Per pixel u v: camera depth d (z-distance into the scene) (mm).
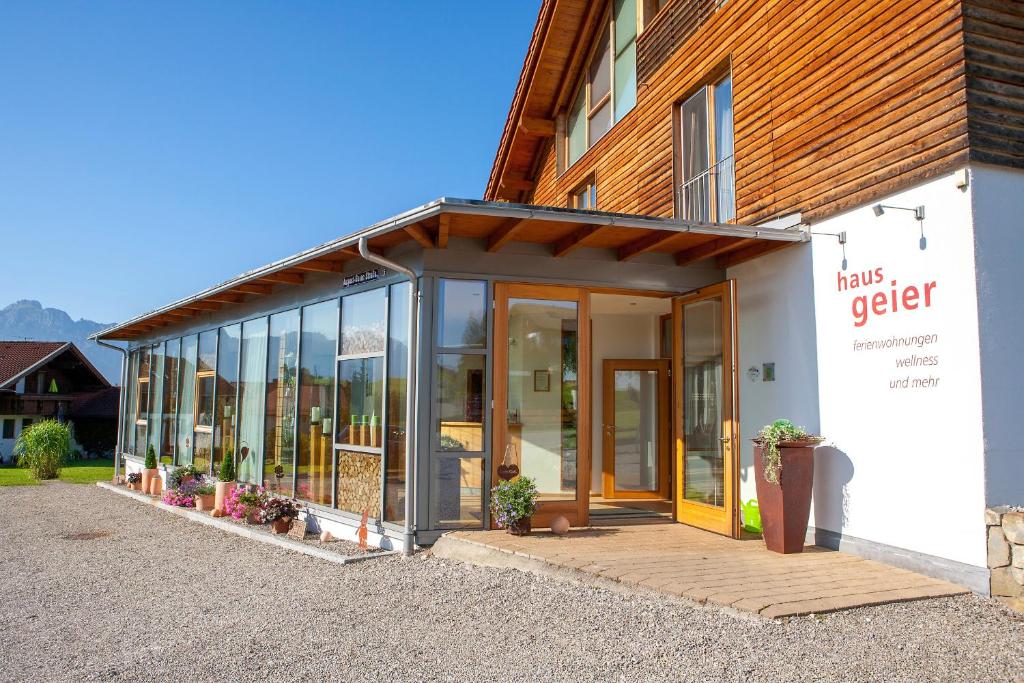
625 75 11227
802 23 7113
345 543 7742
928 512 5609
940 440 5527
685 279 8070
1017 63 5559
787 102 7285
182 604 5645
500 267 7328
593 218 6211
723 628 4516
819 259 6777
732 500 7117
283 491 9344
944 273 5520
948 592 5133
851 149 6426
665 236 6867
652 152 10102
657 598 5137
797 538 6375
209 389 11805
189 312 12250
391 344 7516
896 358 5926
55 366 31203
